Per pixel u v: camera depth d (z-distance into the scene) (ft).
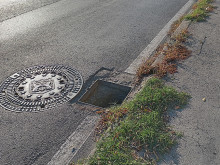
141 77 14.42
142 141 9.50
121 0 29.94
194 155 9.09
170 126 10.30
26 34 20.33
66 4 28.30
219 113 11.10
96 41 19.07
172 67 14.58
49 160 9.50
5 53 17.25
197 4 26.63
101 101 13.60
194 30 19.77
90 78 14.51
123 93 13.78
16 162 9.43
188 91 12.51
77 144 10.18
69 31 20.85
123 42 18.97
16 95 12.99
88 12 25.52
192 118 10.77
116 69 15.43
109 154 8.98
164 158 8.97
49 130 10.89
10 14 24.76
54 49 17.81
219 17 22.53
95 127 10.97
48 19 23.57
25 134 10.68
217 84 13.12
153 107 11.17
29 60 16.34
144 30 21.18
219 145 9.50
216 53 16.26
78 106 12.30
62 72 14.98
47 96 12.92
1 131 10.83
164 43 18.71
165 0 30.14
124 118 10.76
